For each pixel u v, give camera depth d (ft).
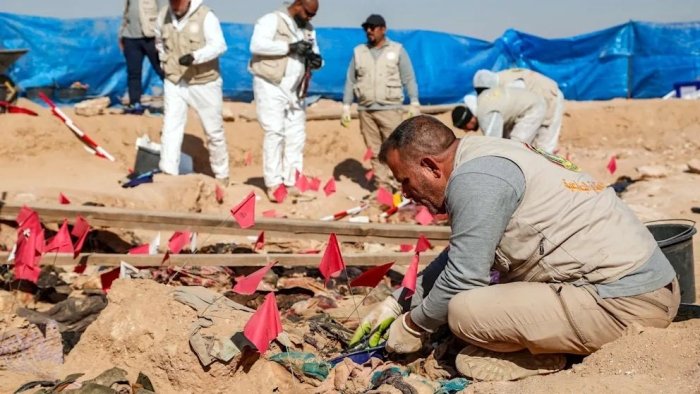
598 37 52.70
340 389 13.34
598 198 12.95
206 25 30.71
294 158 32.65
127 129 37.17
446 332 15.08
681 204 31.45
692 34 52.85
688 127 48.75
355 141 42.52
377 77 34.22
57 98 41.34
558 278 12.87
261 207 30.99
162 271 20.02
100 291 19.35
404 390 12.78
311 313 18.01
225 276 20.44
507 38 50.52
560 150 47.01
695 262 22.33
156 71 39.19
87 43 42.22
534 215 12.65
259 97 31.55
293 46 31.30
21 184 28.60
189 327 13.71
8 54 35.32
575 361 13.84
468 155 13.00
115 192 27.89
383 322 14.83
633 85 53.11
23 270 17.04
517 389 12.53
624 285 12.66
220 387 13.41
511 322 12.78
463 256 12.75
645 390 11.51
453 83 48.80
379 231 22.38
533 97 24.50
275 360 13.61
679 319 14.92
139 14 38.19
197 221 21.42
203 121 31.99
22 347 14.73
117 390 13.23
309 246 24.66
